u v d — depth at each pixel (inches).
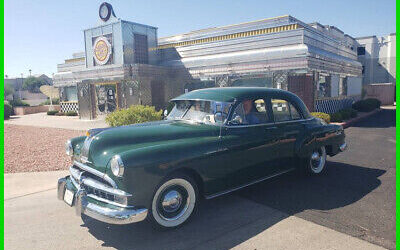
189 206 150.6
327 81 621.9
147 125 172.4
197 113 177.9
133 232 145.3
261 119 182.9
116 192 129.1
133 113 331.6
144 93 660.7
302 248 126.1
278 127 189.9
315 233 138.1
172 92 716.7
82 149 152.5
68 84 940.6
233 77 611.5
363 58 1374.3
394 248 124.4
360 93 874.8
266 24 660.7
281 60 546.3
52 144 371.6
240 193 192.2
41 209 177.2
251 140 173.3
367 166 251.0
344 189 195.5
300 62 524.1
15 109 1075.3
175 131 158.2
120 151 138.9
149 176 132.3
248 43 623.5
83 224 156.2
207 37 741.3
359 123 543.8
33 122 681.6
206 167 152.8
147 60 746.8
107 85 705.6
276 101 194.5
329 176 224.4
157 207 139.5
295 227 144.6
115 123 330.0
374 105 775.7
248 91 183.8
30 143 382.0
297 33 558.9
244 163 171.2
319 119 229.5
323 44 644.7
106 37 721.6
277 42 584.1
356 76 812.6
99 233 145.7
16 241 139.9
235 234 139.9
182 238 137.9
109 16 709.3
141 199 131.3
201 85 677.3
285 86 542.6
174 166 139.6
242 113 174.2
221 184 162.1
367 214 156.9
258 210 165.6
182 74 695.1
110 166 132.6
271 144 184.9
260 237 136.3
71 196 148.6
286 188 199.9
